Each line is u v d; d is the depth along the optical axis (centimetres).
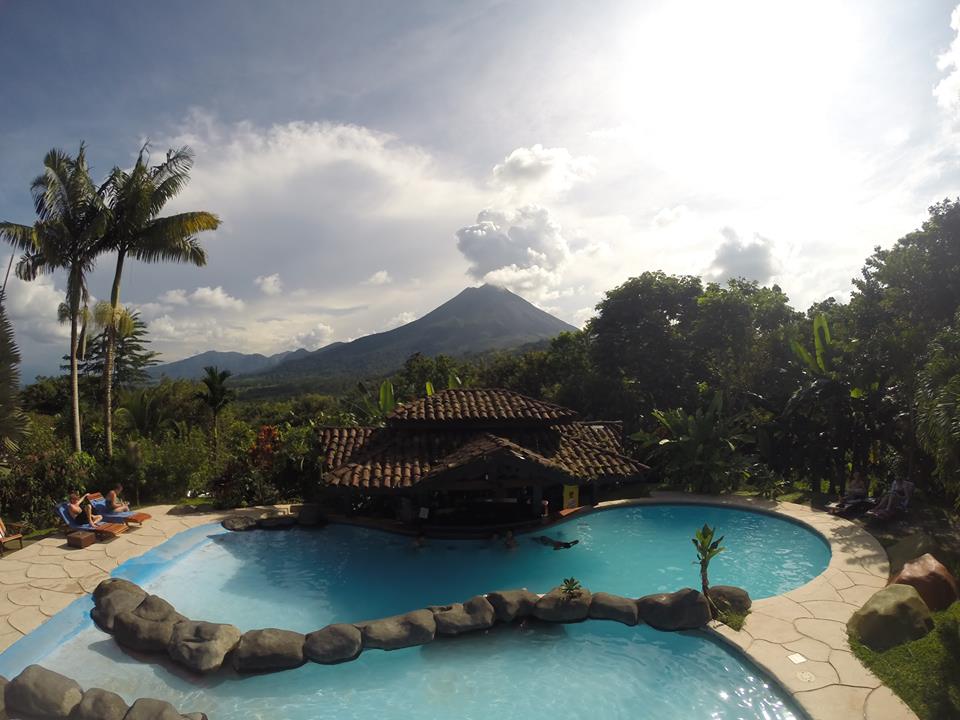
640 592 1247
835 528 1475
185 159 2244
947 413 1023
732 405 2553
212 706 831
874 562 1217
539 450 1756
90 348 4178
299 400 5922
